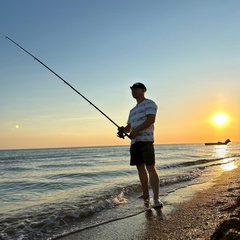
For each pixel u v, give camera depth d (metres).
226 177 9.28
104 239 3.51
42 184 10.47
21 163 29.78
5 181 11.88
